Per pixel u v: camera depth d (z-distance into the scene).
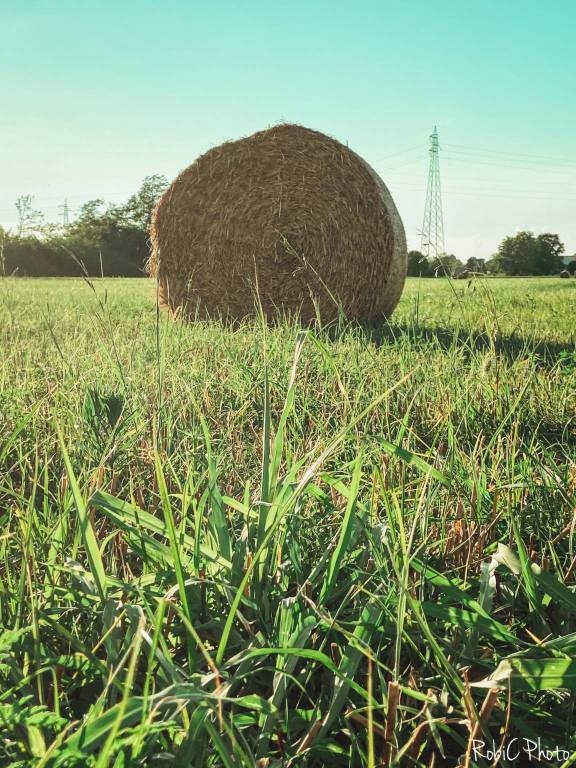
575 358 4.21
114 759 0.93
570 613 1.40
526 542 1.85
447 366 3.57
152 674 1.16
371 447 2.21
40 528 1.64
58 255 28.78
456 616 1.31
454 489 1.96
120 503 1.45
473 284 2.61
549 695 1.25
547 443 2.87
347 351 4.46
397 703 1.05
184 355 4.26
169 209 9.65
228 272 9.45
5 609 1.33
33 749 0.87
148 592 1.32
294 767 1.07
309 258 9.16
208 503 1.93
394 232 9.04
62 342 4.95
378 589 1.37
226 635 1.09
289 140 9.20
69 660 1.18
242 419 2.98
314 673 1.29
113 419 2.52
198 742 0.99
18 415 2.70
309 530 1.68
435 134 55.31
